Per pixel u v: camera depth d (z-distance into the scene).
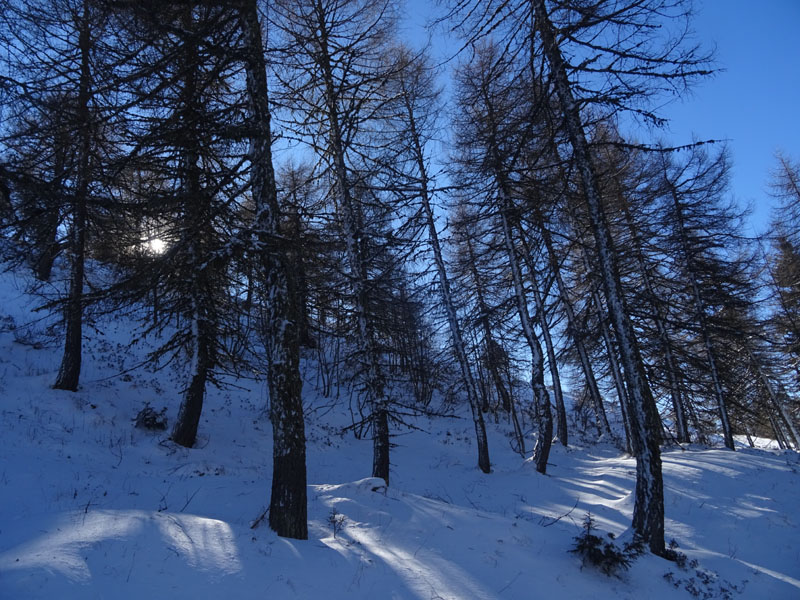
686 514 11.02
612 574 6.83
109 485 8.26
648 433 8.20
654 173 17.81
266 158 7.20
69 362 13.12
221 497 8.33
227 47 7.46
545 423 15.31
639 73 7.97
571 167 9.43
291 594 4.88
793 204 22.25
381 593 5.25
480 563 6.41
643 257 17.73
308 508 7.82
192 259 7.72
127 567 4.71
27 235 8.70
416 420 22.59
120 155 7.50
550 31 8.62
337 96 11.06
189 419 12.45
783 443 27.28
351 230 11.54
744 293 19.56
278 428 6.54
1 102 6.57
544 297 16.52
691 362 18.50
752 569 8.15
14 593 3.94
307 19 10.34
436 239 15.68
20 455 8.77
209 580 4.79
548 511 11.07
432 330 18.75
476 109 12.66
